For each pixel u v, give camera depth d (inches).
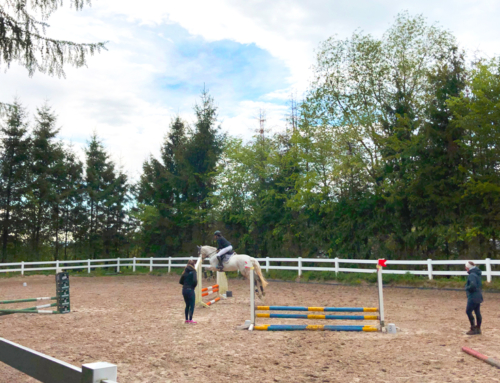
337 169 863.1
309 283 802.2
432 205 766.5
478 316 327.9
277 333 354.0
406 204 810.8
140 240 1359.5
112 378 82.0
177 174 1321.4
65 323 404.8
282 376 229.0
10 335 347.3
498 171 689.6
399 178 805.9
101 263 1363.2
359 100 890.1
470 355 264.4
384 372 233.6
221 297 593.9
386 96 886.4
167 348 297.7
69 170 1403.8
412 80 873.5
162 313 463.2
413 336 331.6
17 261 1198.3
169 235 1261.1
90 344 310.3
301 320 426.3
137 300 582.9
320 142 896.3
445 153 742.5
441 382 212.4
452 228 709.9
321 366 248.5
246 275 532.4
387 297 596.4
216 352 286.2
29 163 1230.9
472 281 326.6
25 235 1244.5
